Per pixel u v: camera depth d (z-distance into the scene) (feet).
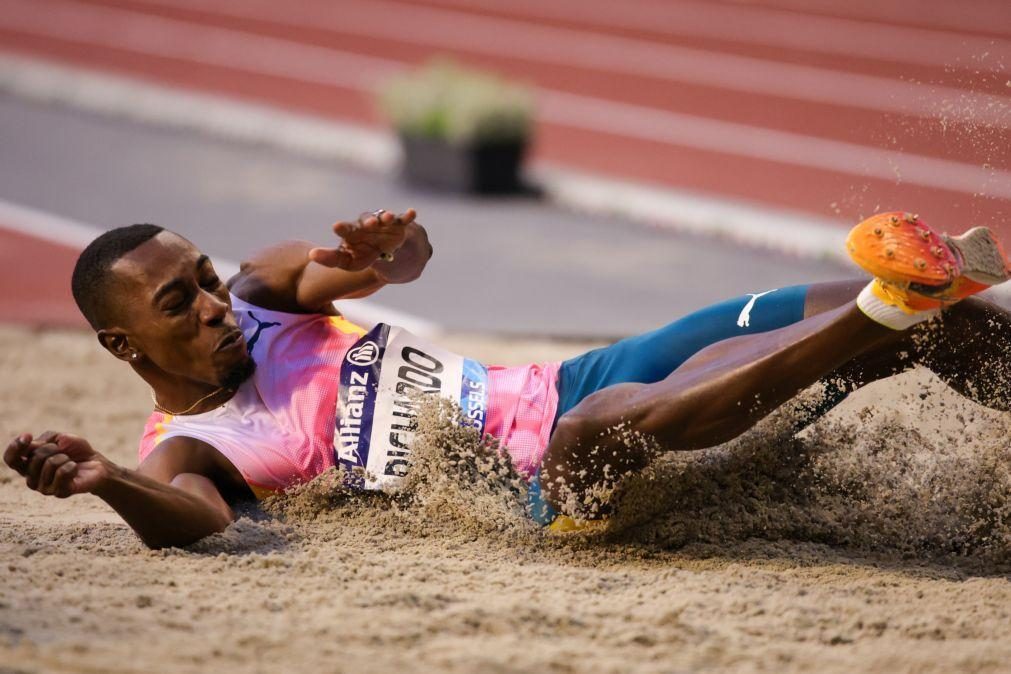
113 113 162.71
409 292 95.66
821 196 125.49
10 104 166.71
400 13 200.54
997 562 39.11
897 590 35.70
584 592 34.83
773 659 29.84
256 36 192.03
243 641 29.25
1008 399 39.17
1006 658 29.94
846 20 184.24
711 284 100.78
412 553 38.50
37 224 114.01
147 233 39.24
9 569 34.58
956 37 173.17
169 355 39.14
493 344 81.35
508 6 201.77
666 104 158.30
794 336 34.71
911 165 131.95
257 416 40.55
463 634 30.78
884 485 41.09
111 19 201.87
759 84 162.81
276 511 40.52
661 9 197.36
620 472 37.40
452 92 132.16
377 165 141.18
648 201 123.44
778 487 41.37
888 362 39.45
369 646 29.55
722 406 35.09
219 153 144.77
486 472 40.19
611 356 41.86
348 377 40.70
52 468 33.76
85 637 28.84
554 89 165.89
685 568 38.17
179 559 36.45
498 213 123.34
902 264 32.53
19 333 82.38
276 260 42.52
